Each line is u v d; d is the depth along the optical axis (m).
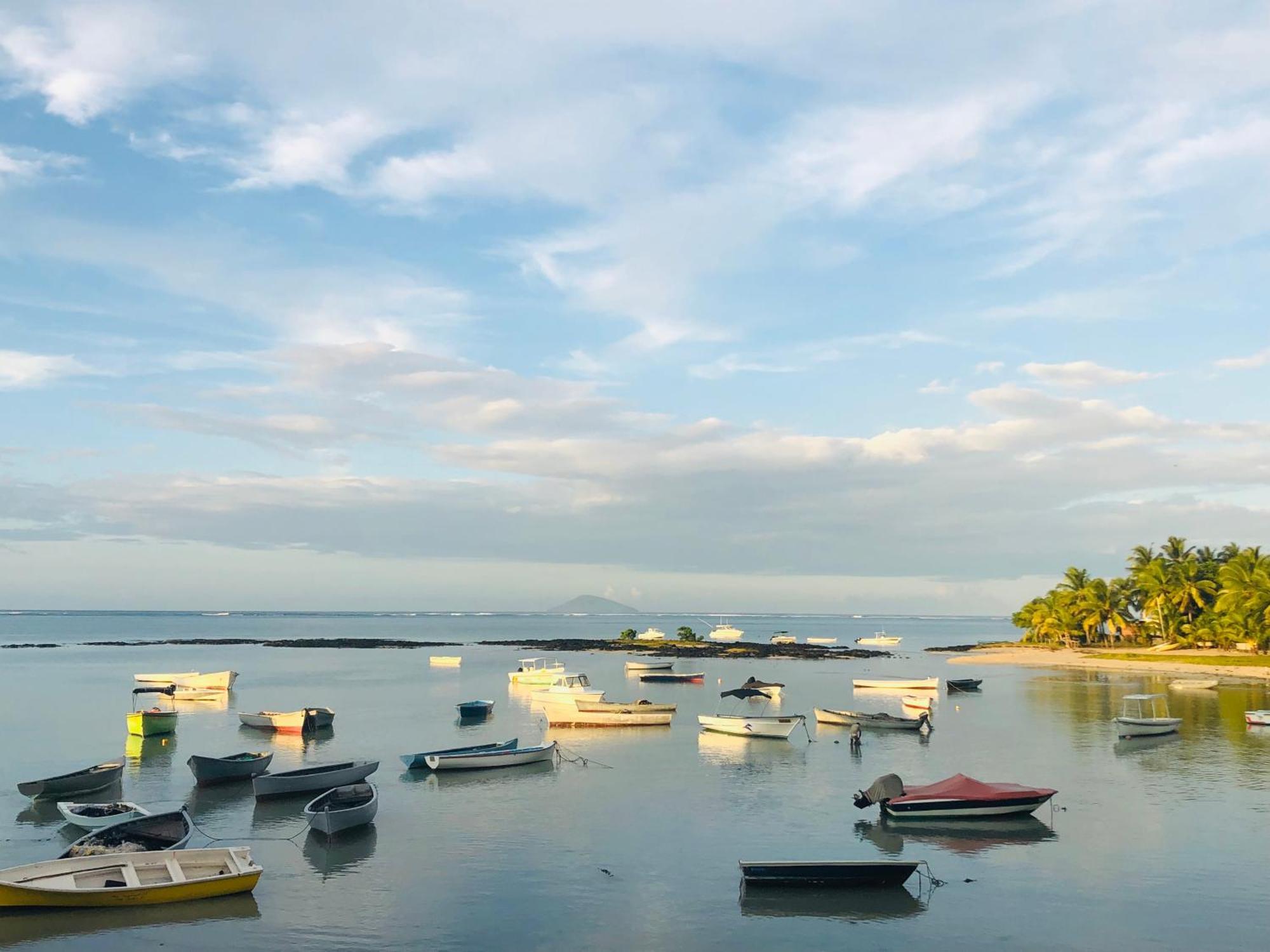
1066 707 80.81
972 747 56.41
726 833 34.84
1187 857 32.03
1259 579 125.44
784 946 24.28
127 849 29.47
